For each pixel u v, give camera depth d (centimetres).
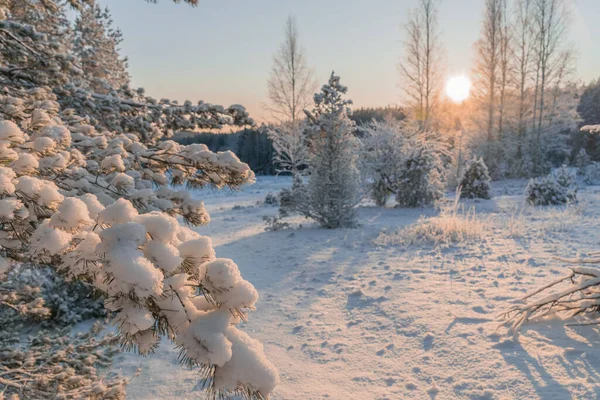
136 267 90
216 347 99
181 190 205
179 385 386
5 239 122
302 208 1241
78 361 253
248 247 1005
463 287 623
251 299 106
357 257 847
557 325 457
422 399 346
